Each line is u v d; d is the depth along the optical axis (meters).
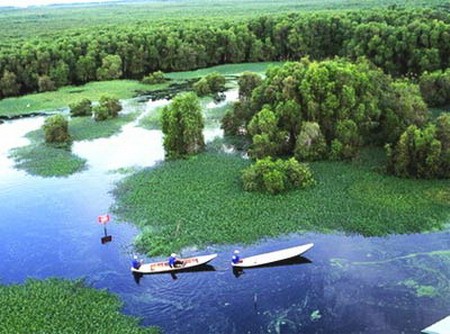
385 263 54.12
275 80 88.69
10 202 71.88
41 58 137.25
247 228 61.25
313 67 84.19
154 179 75.94
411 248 56.53
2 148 93.94
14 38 168.25
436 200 65.75
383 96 86.06
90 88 137.00
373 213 63.28
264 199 67.69
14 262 57.75
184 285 52.34
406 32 126.38
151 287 52.25
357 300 48.78
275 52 162.25
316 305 48.44
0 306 48.84
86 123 106.75
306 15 165.00
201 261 54.50
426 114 85.19
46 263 57.28
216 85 129.75
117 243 60.44
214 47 161.25
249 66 158.12
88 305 49.00
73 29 182.75
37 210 69.31
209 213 64.88
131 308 49.06
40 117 113.94
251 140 90.19
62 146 93.25
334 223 61.69
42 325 45.84
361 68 91.19
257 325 46.28
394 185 70.12
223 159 82.44
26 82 136.75
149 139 95.31
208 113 110.12
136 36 153.75
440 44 123.12
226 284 52.19
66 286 52.31
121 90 133.88
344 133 79.06
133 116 110.25
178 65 155.88
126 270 55.38
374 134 84.31
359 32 137.75
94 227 64.12
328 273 52.94
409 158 71.69
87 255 58.41
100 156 87.56
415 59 124.69
